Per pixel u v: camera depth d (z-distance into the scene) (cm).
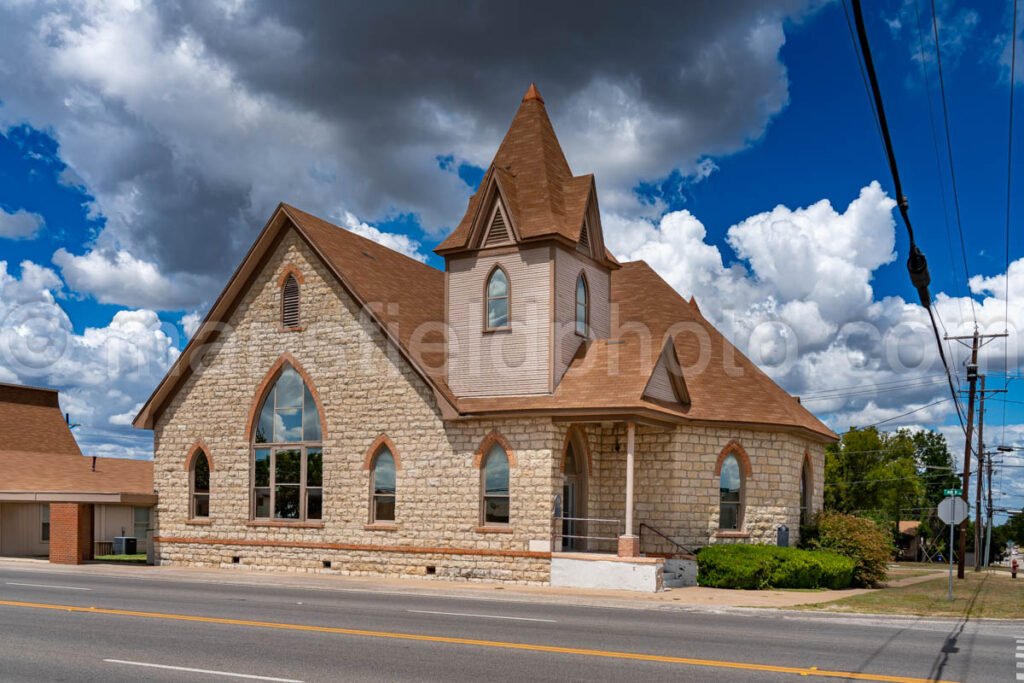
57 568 3130
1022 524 13475
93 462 4406
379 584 2567
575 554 2561
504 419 2716
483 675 1145
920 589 2873
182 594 2173
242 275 3166
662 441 2880
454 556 2739
